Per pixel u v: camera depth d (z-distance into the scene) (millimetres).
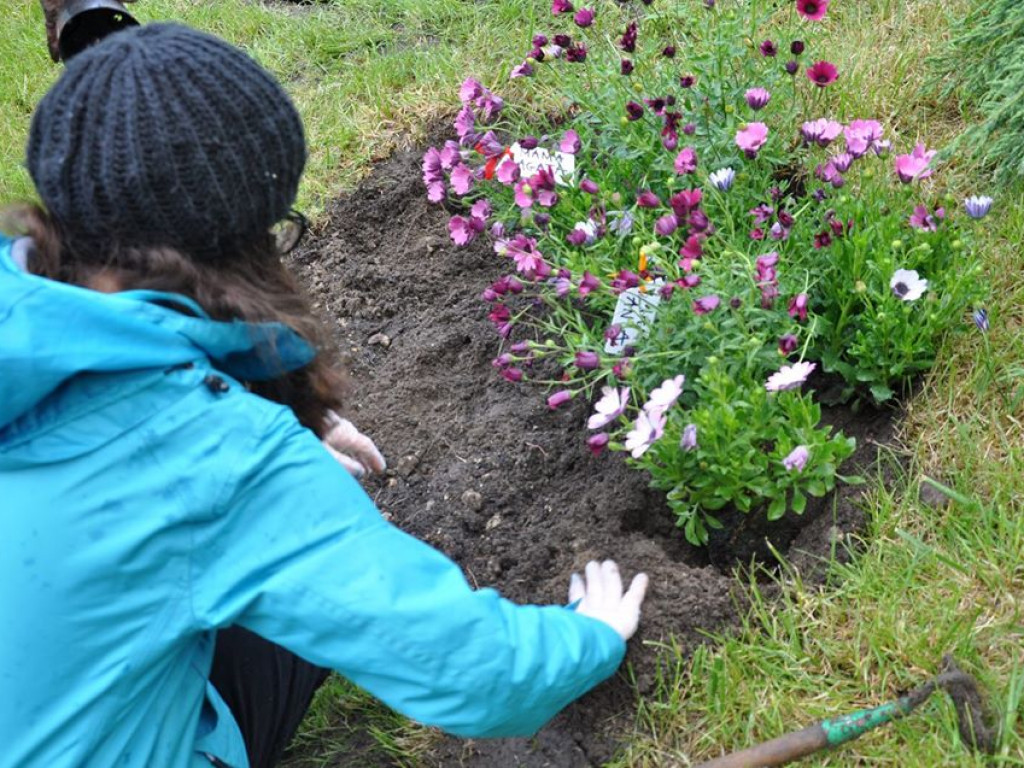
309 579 1429
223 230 1442
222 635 1900
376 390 2840
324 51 3912
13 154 3770
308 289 3158
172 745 1562
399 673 1471
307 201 3355
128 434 1406
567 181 2795
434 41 3842
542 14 3686
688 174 2682
